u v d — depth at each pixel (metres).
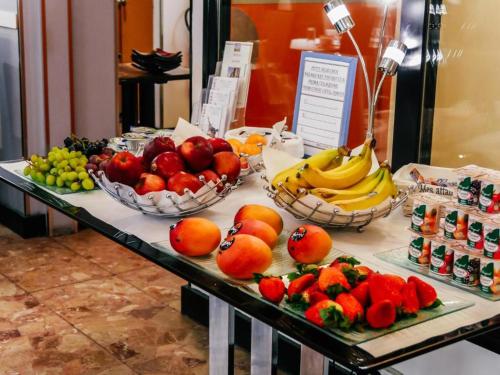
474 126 2.38
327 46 2.76
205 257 1.61
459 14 2.31
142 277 4.11
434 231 1.57
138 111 6.69
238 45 2.78
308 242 1.53
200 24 3.25
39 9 4.45
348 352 1.15
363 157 1.83
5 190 4.97
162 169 1.87
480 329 1.25
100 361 3.12
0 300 3.74
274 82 3.00
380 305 1.21
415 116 2.38
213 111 2.71
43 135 4.63
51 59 4.55
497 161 2.36
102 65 4.79
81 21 4.66
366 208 1.76
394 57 1.89
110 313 3.61
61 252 4.50
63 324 3.48
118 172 1.84
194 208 1.86
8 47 4.65
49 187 2.18
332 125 2.33
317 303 1.25
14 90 4.67
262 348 1.75
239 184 2.22
